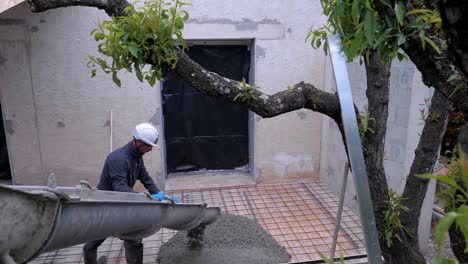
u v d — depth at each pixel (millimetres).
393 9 1023
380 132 1814
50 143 4414
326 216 4148
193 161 5207
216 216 3264
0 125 4562
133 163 2848
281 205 4438
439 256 573
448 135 3219
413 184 1949
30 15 4027
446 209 1438
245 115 5145
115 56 1572
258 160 4938
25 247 852
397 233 1849
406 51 1122
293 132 4922
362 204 1278
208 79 1639
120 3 1672
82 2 1627
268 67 4570
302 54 4598
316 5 4484
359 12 1003
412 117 3062
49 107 4312
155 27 1530
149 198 1833
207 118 5059
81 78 4289
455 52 752
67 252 3441
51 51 4168
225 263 3170
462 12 667
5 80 4168
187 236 3369
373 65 1771
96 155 4531
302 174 5105
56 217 882
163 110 4867
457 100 1104
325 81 4641
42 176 4496
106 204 1200
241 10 4355
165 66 1659
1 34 4043
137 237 1870
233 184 4957
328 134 4762
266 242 3568
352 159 1312
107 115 4434
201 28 4316
